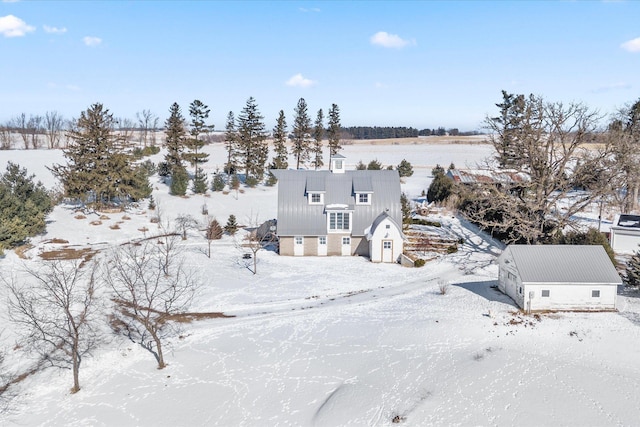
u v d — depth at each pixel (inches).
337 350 1071.6
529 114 1819.6
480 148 6323.8
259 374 979.9
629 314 1206.9
